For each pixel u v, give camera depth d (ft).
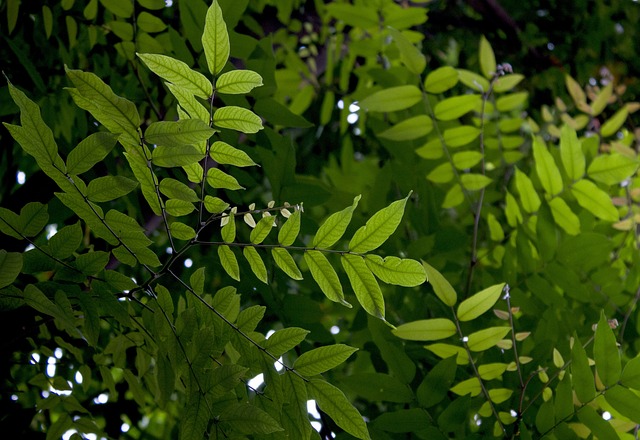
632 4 9.42
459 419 4.06
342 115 6.49
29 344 4.18
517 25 9.66
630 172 4.65
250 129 3.19
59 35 4.84
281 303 4.30
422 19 5.53
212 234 5.99
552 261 4.69
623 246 5.32
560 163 5.44
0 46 4.83
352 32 6.66
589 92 6.35
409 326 3.92
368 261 3.25
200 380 3.38
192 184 4.13
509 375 4.39
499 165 6.21
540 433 3.96
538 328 4.48
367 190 6.10
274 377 3.43
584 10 9.45
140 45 4.61
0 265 3.11
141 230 3.28
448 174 4.90
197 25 4.11
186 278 4.63
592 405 3.84
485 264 5.32
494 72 4.97
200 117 3.18
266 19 6.32
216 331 3.48
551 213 4.72
